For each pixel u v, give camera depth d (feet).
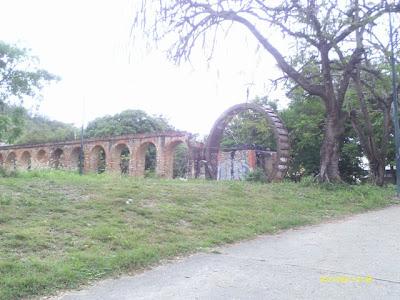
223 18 46.01
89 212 29.58
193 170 91.97
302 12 50.31
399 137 59.00
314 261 22.26
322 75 58.59
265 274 19.85
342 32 54.65
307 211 39.88
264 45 54.03
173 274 19.84
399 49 63.16
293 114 108.78
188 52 44.45
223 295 17.04
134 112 201.87
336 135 57.93
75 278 18.22
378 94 74.64
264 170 82.64
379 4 53.11
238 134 112.27
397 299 16.48
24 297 16.33
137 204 33.45
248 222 32.35
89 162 162.81
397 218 38.14
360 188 55.67
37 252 21.01
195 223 30.27
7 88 96.63
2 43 94.84
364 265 21.42
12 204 29.40
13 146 205.77
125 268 20.25
